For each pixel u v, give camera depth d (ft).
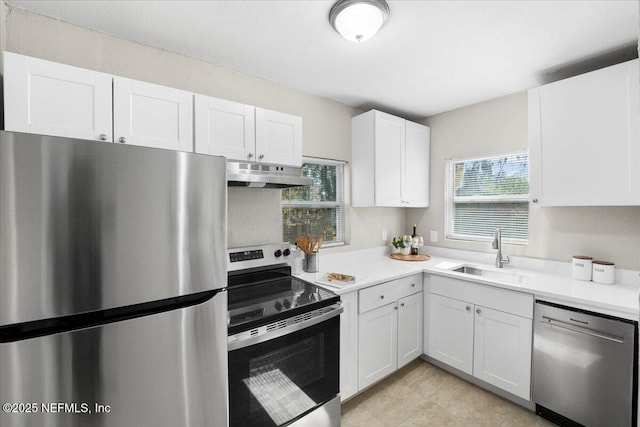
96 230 2.72
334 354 5.29
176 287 3.20
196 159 3.35
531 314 5.89
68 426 2.60
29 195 2.43
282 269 6.85
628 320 4.73
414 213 10.52
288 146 6.25
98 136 4.11
